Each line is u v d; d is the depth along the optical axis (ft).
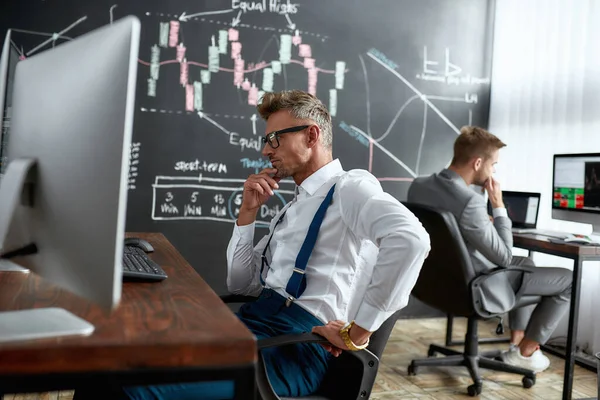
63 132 2.91
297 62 12.30
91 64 2.79
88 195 2.72
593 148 10.85
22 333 2.75
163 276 4.36
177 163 11.74
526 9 12.55
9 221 2.98
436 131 13.25
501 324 9.33
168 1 11.50
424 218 8.48
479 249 8.61
